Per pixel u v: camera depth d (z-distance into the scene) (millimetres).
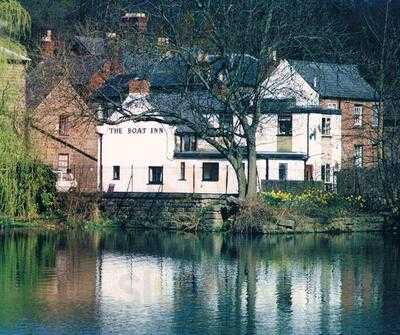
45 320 40062
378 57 101938
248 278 50688
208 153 96688
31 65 89750
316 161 103562
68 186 88438
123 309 42281
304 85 106438
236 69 72875
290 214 74062
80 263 56094
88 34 89562
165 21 72875
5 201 72000
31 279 49906
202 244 66500
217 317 40906
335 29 89562
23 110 70125
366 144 107250
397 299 44906
